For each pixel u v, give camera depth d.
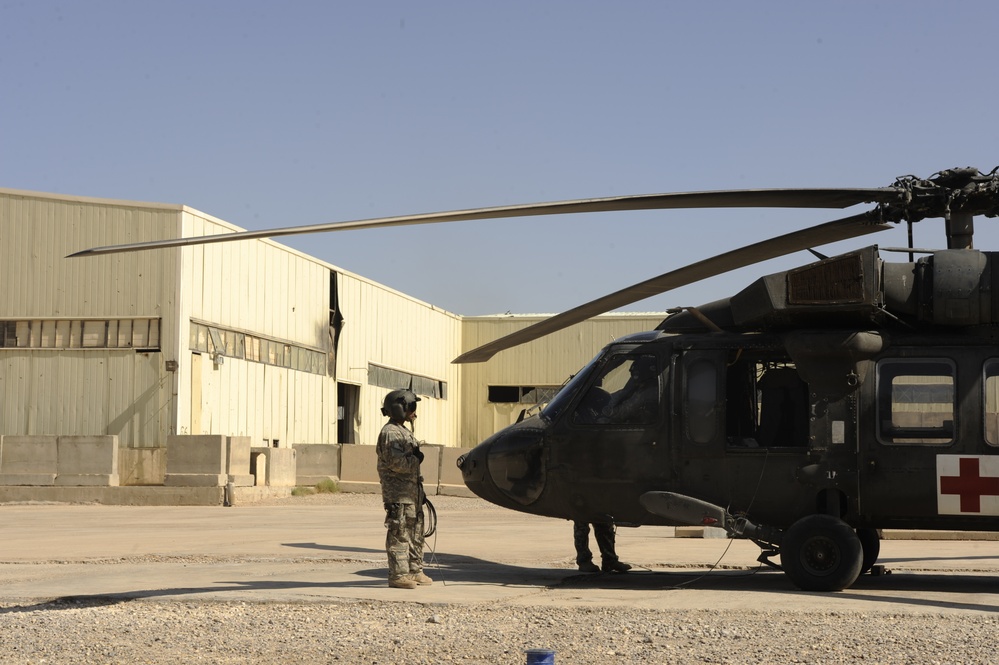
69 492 26.17
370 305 40.22
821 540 9.16
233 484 25.94
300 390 34.91
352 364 38.66
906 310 9.35
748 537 9.48
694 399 9.71
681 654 6.46
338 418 38.56
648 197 7.73
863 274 9.12
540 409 10.48
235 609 8.19
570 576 10.54
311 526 18.31
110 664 6.36
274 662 6.37
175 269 28.03
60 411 28.41
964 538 16.30
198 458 26.05
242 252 31.28
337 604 8.33
